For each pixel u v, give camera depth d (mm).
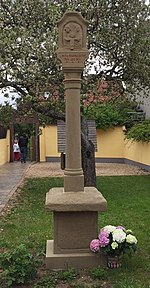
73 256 5297
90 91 11930
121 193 12406
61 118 11773
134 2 12234
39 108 11469
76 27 5410
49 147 26438
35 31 11062
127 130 24844
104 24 11906
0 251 6152
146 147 20328
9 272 4738
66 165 5637
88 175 12070
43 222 8281
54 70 10688
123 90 13352
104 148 25734
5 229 7652
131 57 12305
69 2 11211
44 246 6316
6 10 11469
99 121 25156
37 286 4660
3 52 10398
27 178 16828
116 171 19781
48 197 5461
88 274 5078
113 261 5219
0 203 10469
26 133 28703
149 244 6473
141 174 18234
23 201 11000
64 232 5387
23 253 5027
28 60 10461
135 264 5410
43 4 11344
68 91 5488
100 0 11703
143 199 11164
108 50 12086
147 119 22719
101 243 5129
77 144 5574
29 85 10727
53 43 10328
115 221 8234
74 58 5395
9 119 13375
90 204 5246
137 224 7957
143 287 4613
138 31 12320
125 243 5160
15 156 26984
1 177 17000
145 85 13039
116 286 4668
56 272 5152
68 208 5234
